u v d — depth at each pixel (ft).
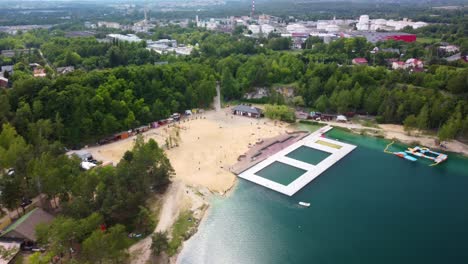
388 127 590.14
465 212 359.05
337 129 592.19
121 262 281.33
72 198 352.90
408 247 307.99
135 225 329.11
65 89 528.22
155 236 293.64
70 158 400.47
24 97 508.53
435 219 346.95
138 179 350.23
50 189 326.65
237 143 526.98
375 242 314.35
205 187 405.80
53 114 504.02
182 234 324.19
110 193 316.19
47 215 318.24
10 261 270.87
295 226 336.49
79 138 506.07
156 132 572.51
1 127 445.37
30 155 368.48
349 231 328.49
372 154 495.82
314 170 445.37
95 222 284.82
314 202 375.04
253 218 349.41
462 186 410.31
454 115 533.14
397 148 514.68
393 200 379.96
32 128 457.27
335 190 398.83
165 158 403.13
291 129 592.60
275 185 408.87
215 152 496.23
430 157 478.18
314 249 306.14
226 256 299.99
